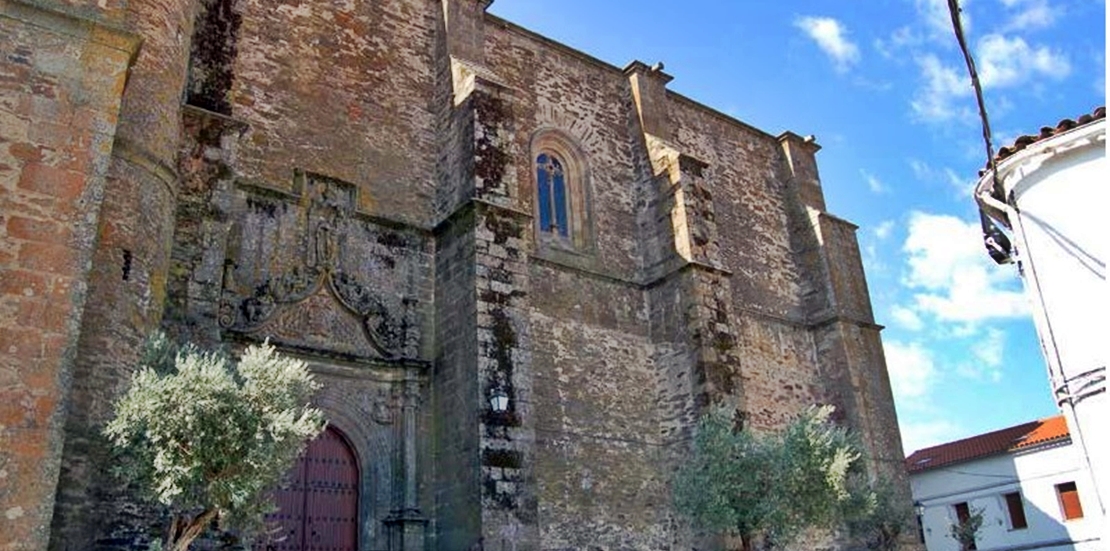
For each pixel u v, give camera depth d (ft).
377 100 63.57
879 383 83.35
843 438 57.93
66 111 32.63
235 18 52.37
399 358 55.62
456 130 62.95
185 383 31.24
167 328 41.70
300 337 52.26
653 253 74.28
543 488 59.41
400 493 52.65
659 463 66.95
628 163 79.15
